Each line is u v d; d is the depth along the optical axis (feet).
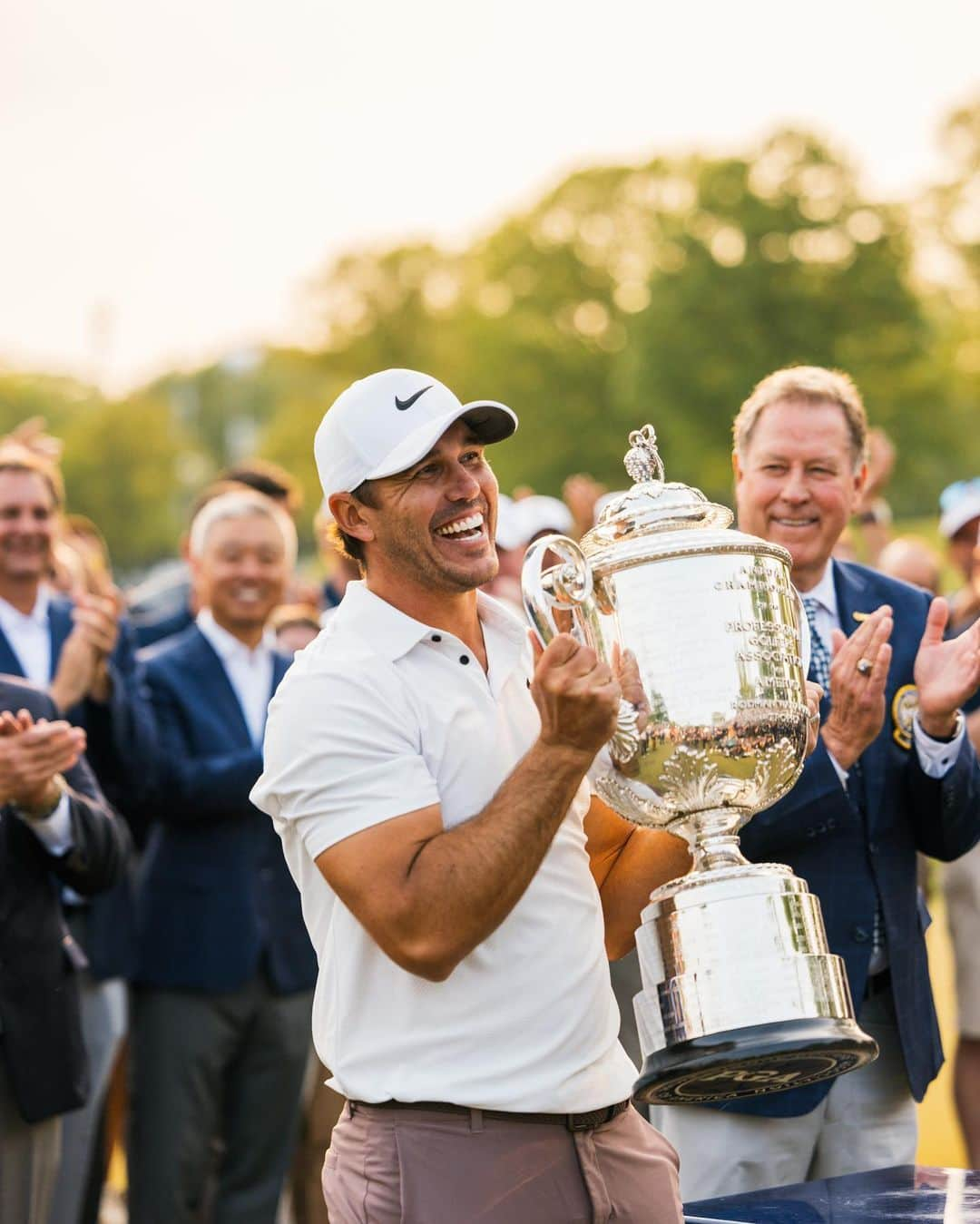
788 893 7.69
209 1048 15.67
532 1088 7.57
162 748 15.75
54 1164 12.96
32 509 16.16
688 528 8.16
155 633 21.67
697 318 153.38
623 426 165.99
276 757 7.79
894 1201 8.92
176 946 15.67
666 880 8.69
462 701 7.90
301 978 16.08
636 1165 7.95
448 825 7.76
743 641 7.86
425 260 221.66
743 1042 7.29
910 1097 11.21
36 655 16.26
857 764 10.99
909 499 152.46
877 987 11.04
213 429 284.00
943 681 10.80
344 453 7.98
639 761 7.87
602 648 7.95
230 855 15.88
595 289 183.21
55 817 12.66
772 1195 9.18
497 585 19.77
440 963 7.26
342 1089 7.91
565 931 7.83
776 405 11.66
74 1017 12.80
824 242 158.92
